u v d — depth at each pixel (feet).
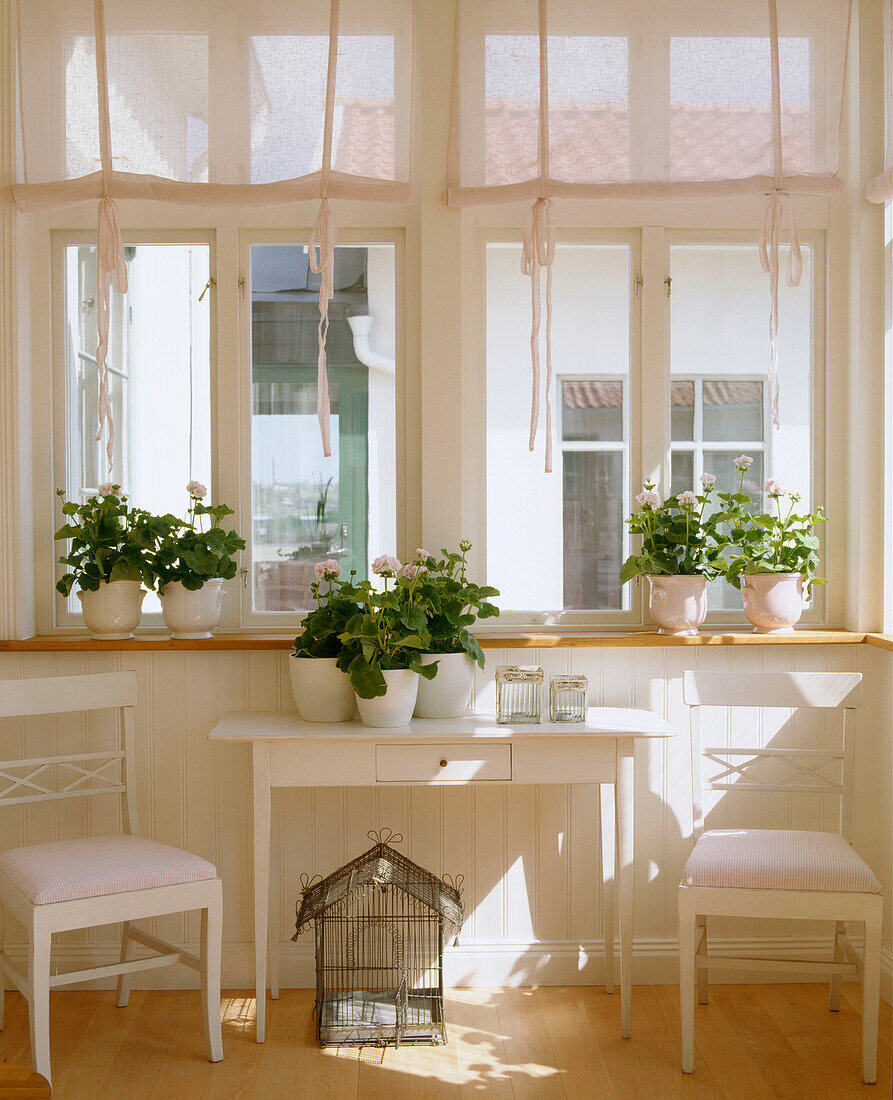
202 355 10.33
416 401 10.25
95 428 10.38
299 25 9.70
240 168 9.71
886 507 9.98
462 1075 8.20
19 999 9.69
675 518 9.91
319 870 9.89
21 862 8.09
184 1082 8.09
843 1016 9.26
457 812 9.91
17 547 9.78
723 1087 8.03
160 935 9.85
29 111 9.68
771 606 9.93
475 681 9.96
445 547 10.02
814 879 8.06
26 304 10.00
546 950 9.93
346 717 9.10
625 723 8.98
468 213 10.19
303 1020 9.17
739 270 10.46
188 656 9.80
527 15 9.77
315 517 10.38
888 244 9.95
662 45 9.82
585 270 10.41
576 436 10.46
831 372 10.39
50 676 9.73
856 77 10.04
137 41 9.67
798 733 10.03
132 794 9.22
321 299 9.61
